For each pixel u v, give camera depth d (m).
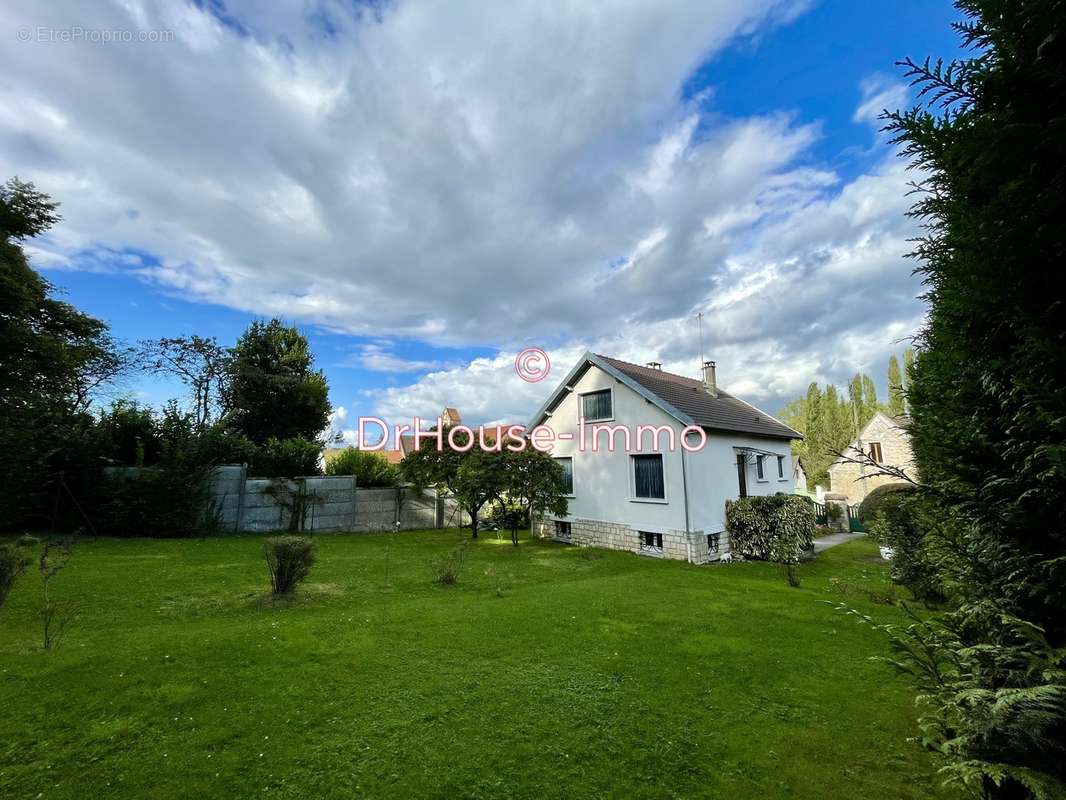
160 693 4.32
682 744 3.74
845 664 5.39
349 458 19.72
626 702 4.41
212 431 16.14
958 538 2.65
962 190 2.41
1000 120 2.15
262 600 7.62
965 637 2.56
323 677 4.77
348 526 17.89
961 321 2.54
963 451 2.54
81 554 10.82
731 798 3.12
